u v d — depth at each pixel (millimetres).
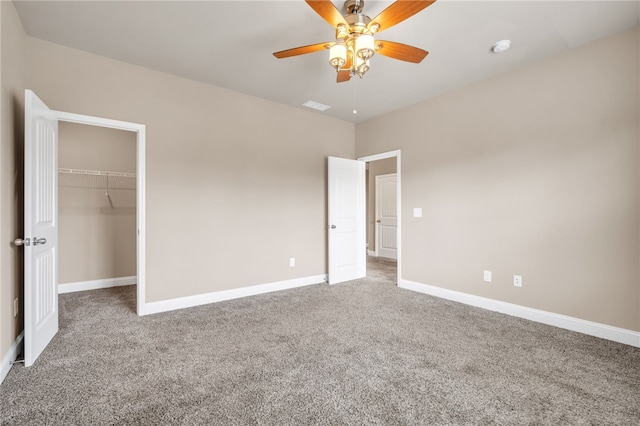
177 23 2359
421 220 3961
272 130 4023
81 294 3863
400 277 4234
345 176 4652
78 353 2240
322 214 4574
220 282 3562
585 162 2617
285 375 1962
